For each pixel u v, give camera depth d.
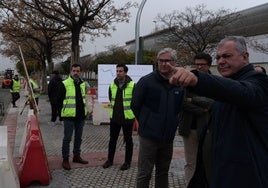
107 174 7.57
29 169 6.73
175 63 5.30
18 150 9.93
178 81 2.26
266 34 40.75
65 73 58.16
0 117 19.17
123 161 8.65
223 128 2.67
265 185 2.54
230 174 2.59
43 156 6.85
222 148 2.65
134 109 5.50
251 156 2.54
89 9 22.28
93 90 19.64
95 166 8.20
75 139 8.37
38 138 6.88
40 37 38.06
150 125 5.29
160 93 5.34
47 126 14.81
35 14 24.98
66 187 6.72
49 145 10.80
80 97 8.00
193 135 5.54
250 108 2.51
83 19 22.25
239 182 2.56
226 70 2.71
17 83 25.64
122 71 7.55
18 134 13.21
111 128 8.01
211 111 2.90
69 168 7.86
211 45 33.09
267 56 39.16
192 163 5.62
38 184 6.82
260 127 2.55
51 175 7.31
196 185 3.18
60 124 15.29
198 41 33.22
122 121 7.73
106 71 15.17
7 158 5.41
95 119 15.51
